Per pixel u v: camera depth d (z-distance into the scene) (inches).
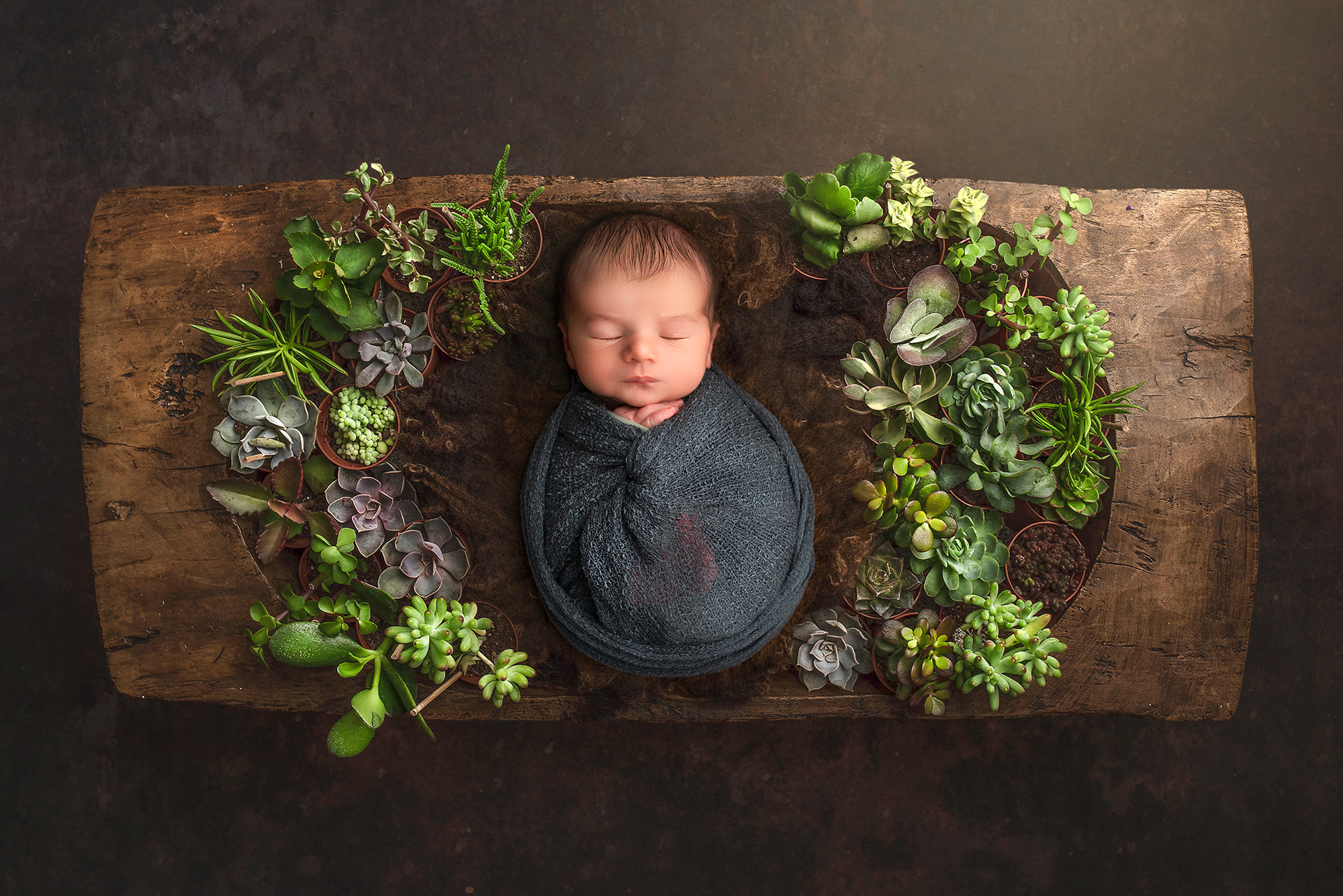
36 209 74.9
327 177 75.5
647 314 51.7
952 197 57.1
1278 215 76.1
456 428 54.2
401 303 53.9
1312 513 75.3
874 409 55.4
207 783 73.5
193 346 54.2
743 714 56.2
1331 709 75.1
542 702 55.6
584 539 50.4
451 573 54.7
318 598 54.7
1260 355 75.7
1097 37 76.6
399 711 51.9
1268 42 76.5
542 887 73.8
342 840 73.7
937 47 76.7
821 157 76.5
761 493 51.6
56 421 73.7
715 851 74.2
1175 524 56.2
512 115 76.0
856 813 74.6
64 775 73.1
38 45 75.7
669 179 56.5
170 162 75.7
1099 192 57.8
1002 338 57.6
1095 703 56.8
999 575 54.9
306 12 76.1
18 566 73.2
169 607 54.1
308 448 53.2
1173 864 75.0
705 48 76.5
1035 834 74.9
